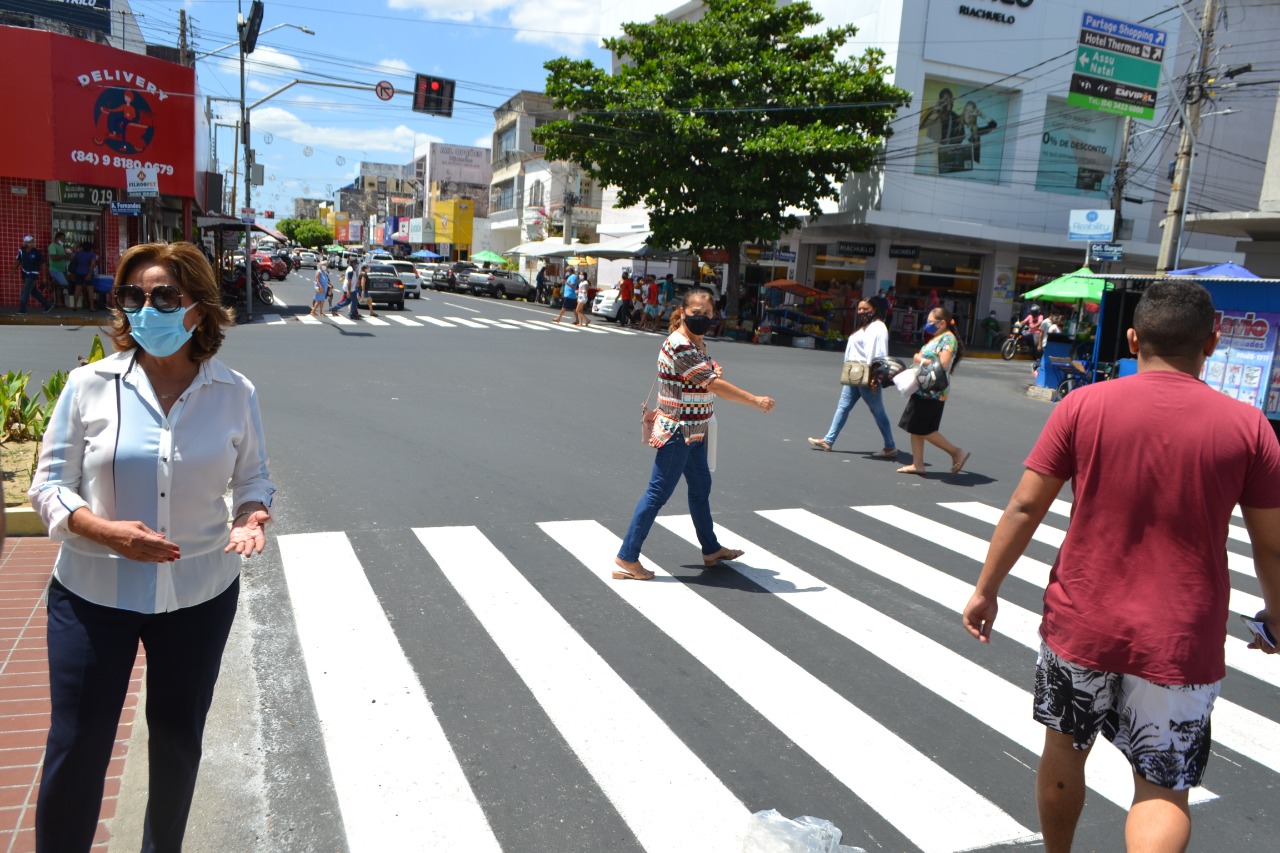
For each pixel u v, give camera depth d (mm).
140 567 2598
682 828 3447
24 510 6234
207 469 2699
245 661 4656
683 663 4879
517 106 64188
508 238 67625
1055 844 2969
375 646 4883
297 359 15844
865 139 28156
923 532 7715
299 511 7215
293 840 3287
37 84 21219
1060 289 20484
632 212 44375
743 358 21562
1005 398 17719
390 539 6664
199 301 2670
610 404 13078
